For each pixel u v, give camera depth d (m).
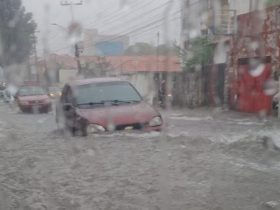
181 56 26.64
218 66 24.41
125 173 6.67
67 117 10.73
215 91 24.73
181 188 5.88
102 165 7.19
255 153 7.86
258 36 19.80
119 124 9.63
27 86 24.03
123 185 6.10
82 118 9.80
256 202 5.33
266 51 19.53
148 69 30.56
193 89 26.83
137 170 6.80
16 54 20.06
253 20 19.86
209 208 5.16
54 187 6.18
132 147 8.38
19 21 21.00
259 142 8.70
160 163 7.17
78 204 5.47
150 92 26.73
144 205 5.32
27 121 17.05
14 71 17.61
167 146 8.44
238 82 21.81
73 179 6.52
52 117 19.06
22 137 10.84
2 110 25.20
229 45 22.72
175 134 10.24
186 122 15.07
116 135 9.48
